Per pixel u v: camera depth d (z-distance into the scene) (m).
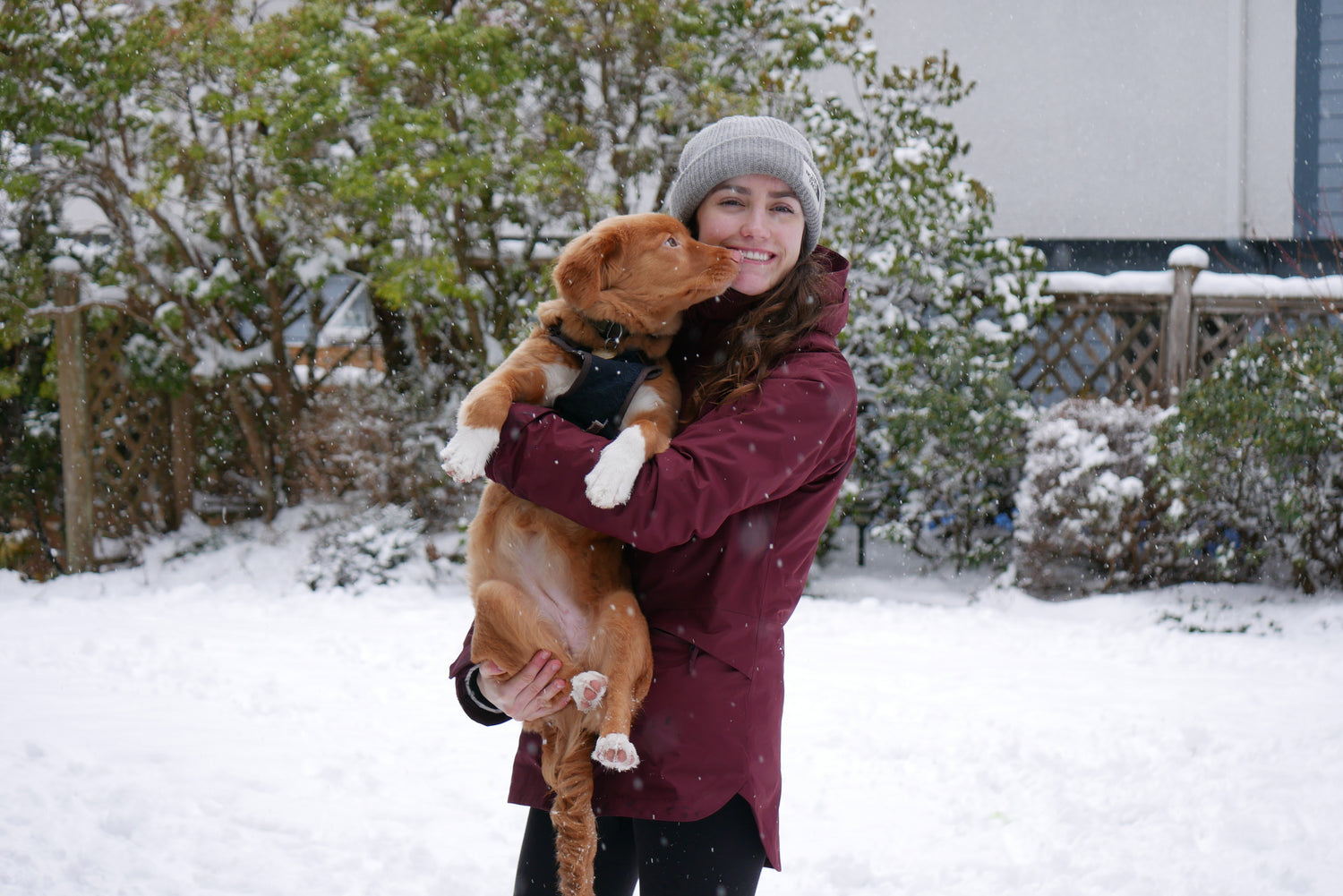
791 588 2.07
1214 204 10.12
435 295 8.23
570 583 2.08
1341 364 7.01
